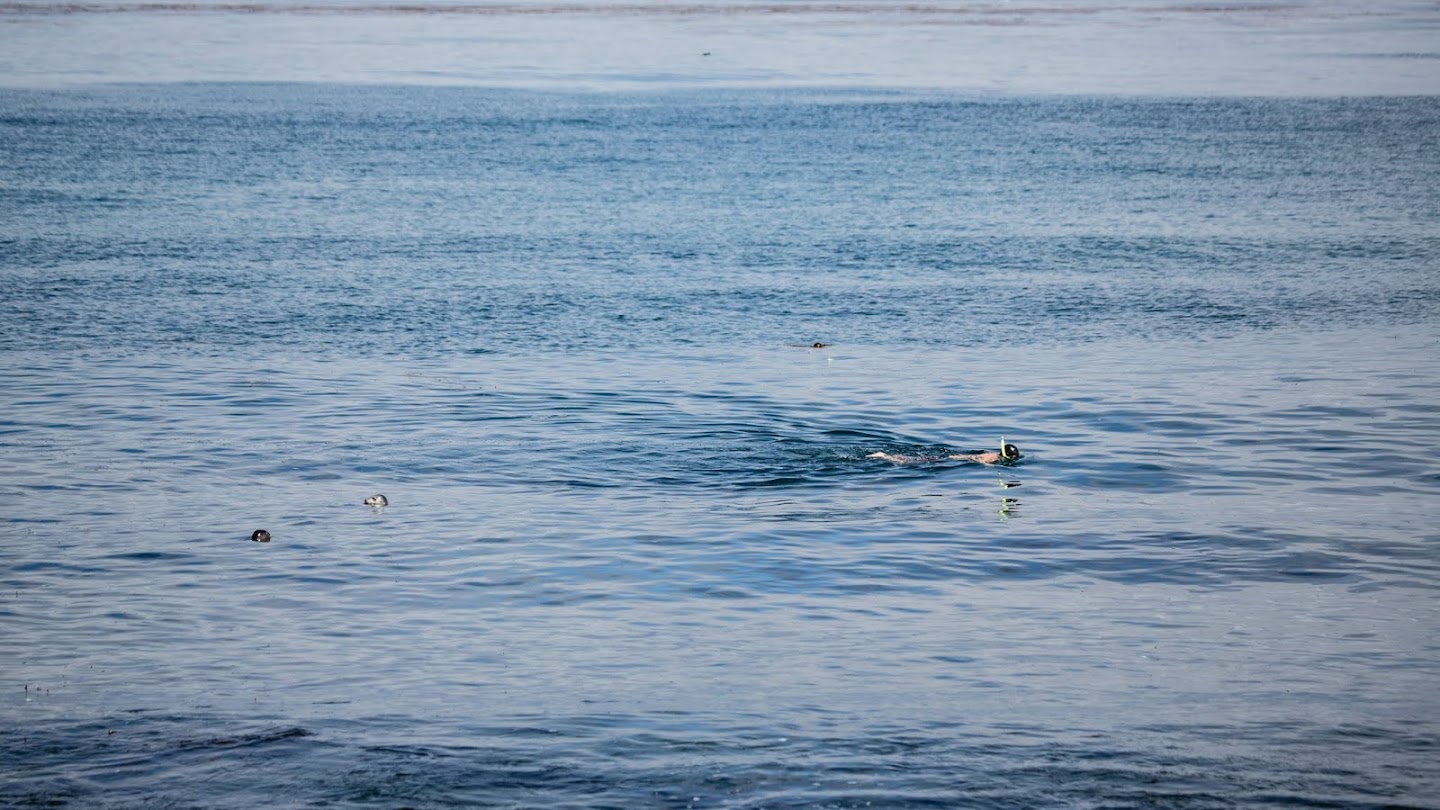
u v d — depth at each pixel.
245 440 45.12
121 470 42.00
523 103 141.75
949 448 44.81
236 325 60.78
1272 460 43.84
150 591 32.56
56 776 23.73
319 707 26.52
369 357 55.91
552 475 41.72
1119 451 44.69
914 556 35.28
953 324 62.12
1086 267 74.12
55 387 51.19
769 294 67.62
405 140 118.50
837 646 29.75
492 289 68.25
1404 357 56.88
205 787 23.44
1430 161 108.88
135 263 73.19
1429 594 33.06
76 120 125.69
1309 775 24.11
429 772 23.94
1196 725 26.03
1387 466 43.28
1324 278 71.56
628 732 25.48
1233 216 88.00
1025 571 34.47
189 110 133.38
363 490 40.25
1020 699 27.12
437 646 29.56
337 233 81.81
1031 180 101.38
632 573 33.97
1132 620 31.39
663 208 90.31
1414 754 24.94
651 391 51.19
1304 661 29.16
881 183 100.06
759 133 124.00
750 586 33.22
